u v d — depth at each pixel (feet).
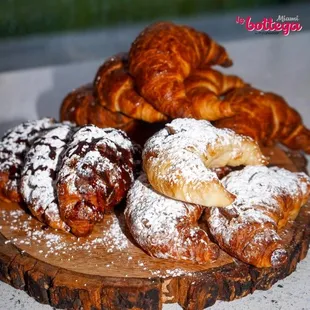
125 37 3.92
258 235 1.63
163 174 1.68
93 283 1.61
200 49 2.31
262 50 3.91
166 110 2.10
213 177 1.65
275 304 1.70
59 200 1.77
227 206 1.72
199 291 1.63
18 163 2.06
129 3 4.08
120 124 2.32
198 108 2.15
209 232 1.79
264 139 2.35
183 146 1.73
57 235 1.83
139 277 1.62
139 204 1.75
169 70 2.12
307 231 1.85
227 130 1.91
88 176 1.77
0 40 3.85
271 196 1.76
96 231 1.85
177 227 1.65
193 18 4.27
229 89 2.43
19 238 1.82
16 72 3.42
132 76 2.22
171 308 1.67
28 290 1.73
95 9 4.00
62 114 2.45
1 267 1.75
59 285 1.62
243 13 4.30
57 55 3.65
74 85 3.60
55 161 1.93
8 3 3.74
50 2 3.84
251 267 1.67
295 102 3.69
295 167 2.27
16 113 3.50
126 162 1.90
